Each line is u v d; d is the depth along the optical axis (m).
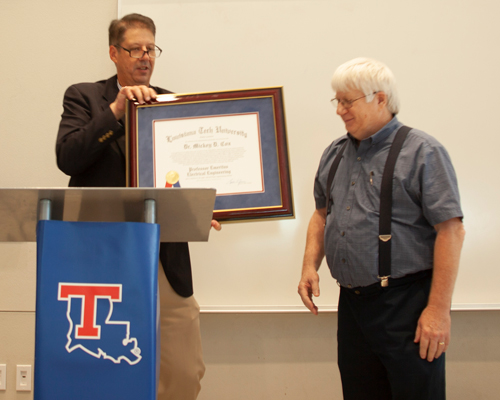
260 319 2.21
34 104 2.29
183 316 1.65
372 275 1.36
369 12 2.23
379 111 1.45
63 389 0.77
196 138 1.55
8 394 2.20
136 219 1.01
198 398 2.19
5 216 0.92
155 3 2.25
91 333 0.78
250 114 1.57
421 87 2.20
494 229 2.14
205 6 2.25
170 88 2.22
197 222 1.03
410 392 1.31
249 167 1.54
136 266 0.80
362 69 1.43
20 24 2.31
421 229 1.36
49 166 2.27
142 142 1.54
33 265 2.25
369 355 1.47
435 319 1.27
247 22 2.24
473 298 2.13
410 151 1.37
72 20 2.31
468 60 2.20
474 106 2.19
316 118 2.22
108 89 1.72
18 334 2.22
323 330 2.21
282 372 2.20
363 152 1.47
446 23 2.22
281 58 2.23
